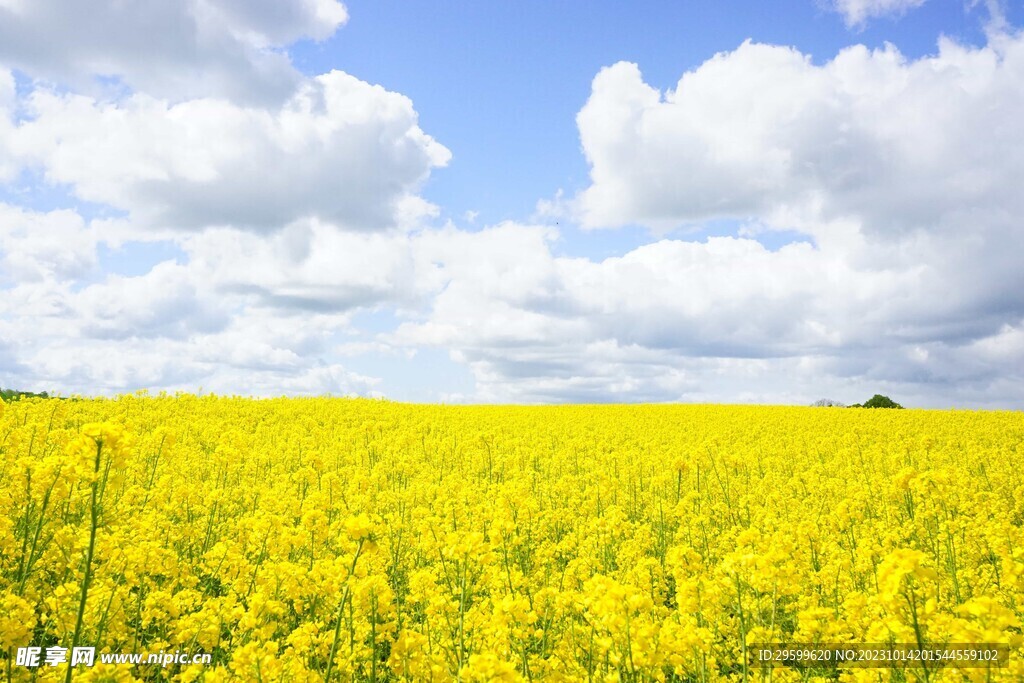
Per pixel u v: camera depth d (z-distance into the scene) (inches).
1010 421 1039.6
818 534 304.3
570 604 214.4
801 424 1054.4
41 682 173.2
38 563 251.4
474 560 223.5
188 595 220.7
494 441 632.4
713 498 478.6
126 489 357.7
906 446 641.0
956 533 306.5
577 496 459.2
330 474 396.8
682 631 164.1
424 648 195.2
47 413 610.5
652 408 1583.4
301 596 224.5
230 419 850.1
